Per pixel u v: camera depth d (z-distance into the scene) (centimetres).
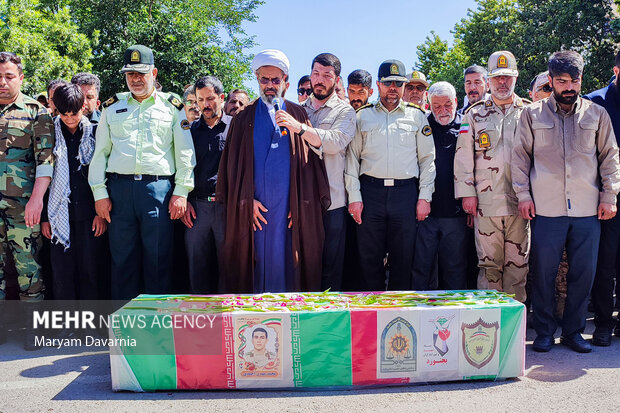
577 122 386
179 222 445
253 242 391
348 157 430
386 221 429
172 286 426
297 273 395
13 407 297
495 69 407
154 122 404
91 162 408
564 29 2030
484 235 424
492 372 327
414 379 322
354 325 316
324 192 401
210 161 429
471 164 422
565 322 399
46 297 453
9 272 457
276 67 390
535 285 398
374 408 290
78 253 432
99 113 472
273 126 398
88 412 289
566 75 375
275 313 314
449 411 286
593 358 371
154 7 2120
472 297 352
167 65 1875
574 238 390
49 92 464
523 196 396
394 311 318
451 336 322
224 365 315
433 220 448
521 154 402
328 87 421
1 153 414
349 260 466
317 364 317
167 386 318
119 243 407
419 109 432
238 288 401
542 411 286
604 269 407
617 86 412
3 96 417
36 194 411
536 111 397
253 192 391
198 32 1928
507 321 327
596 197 389
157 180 404
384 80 418
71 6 2169
